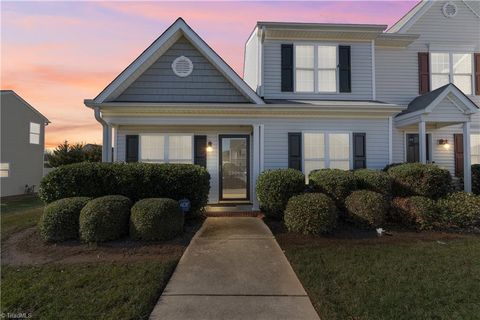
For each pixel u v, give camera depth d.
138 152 9.65
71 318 3.13
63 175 6.86
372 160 9.49
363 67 10.70
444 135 11.45
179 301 3.55
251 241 5.75
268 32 10.38
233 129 10.04
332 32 10.40
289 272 4.38
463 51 11.78
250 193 9.93
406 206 6.75
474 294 3.61
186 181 7.27
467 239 5.92
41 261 4.81
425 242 5.72
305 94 10.52
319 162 9.44
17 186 17.91
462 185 10.59
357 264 4.55
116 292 3.68
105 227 5.54
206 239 5.87
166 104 8.53
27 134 18.84
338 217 6.95
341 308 3.32
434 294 3.61
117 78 8.66
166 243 5.58
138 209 5.77
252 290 3.83
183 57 9.38
